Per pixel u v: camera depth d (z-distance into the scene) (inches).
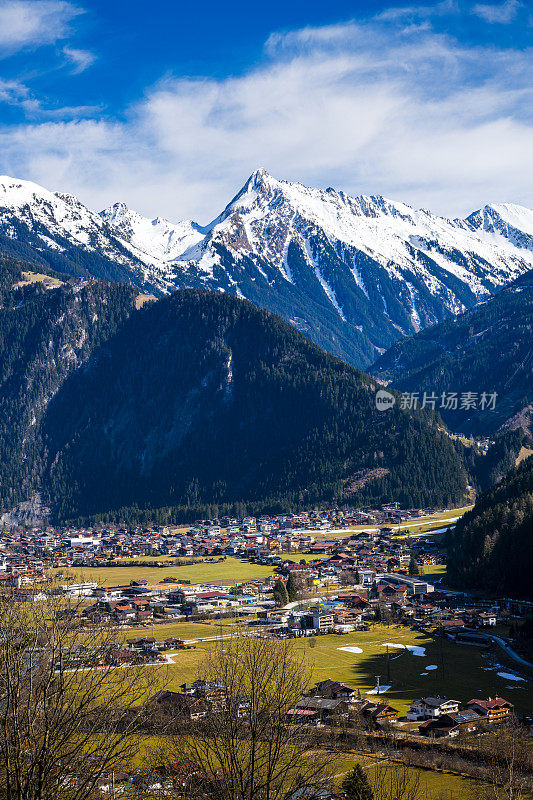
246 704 1927.9
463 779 3686.0
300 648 7130.9
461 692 5669.3
